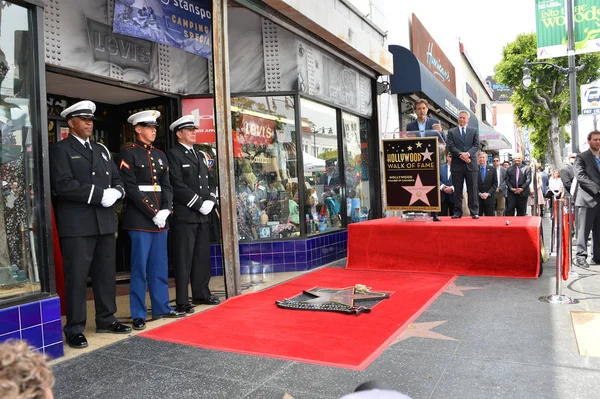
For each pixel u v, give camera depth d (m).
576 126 12.20
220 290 5.99
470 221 6.59
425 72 11.22
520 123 25.83
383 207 9.68
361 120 9.38
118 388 2.99
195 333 4.07
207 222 5.30
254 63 7.03
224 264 5.37
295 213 7.27
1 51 3.49
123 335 4.14
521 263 5.91
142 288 4.50
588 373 2.94
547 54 12.08
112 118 6.95
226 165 5.41
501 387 2.79
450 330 3.90
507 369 3.05
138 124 4.67
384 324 4.11
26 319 3.39
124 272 7.00
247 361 3.36
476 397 2.67
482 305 4.64
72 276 3.92
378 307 4.69
